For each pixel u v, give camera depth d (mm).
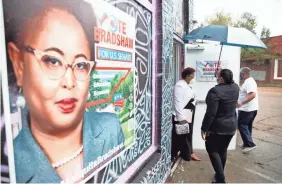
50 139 1411
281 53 28062
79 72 1593
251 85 5215
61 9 1424
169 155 3984
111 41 1979
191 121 4465
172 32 4059
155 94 3336
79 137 1640
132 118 2502
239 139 6500
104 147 1945
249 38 4336
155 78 3326
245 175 4156
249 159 4895
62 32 1435
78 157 1638
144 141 2969
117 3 2098
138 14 2641
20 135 1216
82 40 1601
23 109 1226
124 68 2242
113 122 2072
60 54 1426
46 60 1340
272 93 18016
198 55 5277
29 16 1229
